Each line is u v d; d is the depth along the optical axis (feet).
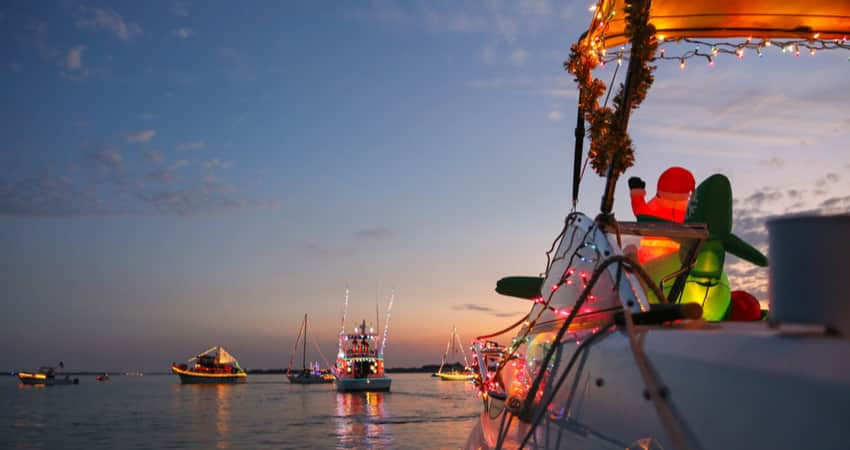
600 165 13.07
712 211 13.96
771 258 5.04
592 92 14.79
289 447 91.97
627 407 7.48
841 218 4.67
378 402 226.79
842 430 4.03
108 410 202.69
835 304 4.63
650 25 12.37
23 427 138.31
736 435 5.08
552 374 10.30
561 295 11.26
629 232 12.01
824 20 17.79
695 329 6.82
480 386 16.24
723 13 17.79
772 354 4.88
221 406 216.74
